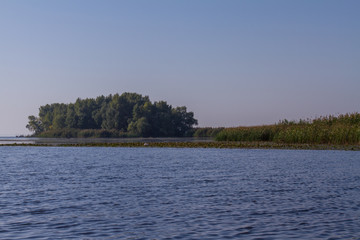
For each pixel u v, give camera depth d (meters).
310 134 62.84
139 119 161.62
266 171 31.30
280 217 15.43
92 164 39.06
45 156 52.09
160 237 12.91
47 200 19.12
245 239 12.70
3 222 14.83
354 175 28.25
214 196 20.00
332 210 16.55
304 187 22.78
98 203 18.33
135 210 16.78
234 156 47.44
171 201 18.70
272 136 71.00
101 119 179.50
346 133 58.81
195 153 54.50
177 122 173.75
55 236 13.09
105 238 12.86
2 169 34.38
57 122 183.75
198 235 13.12
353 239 12.63
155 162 40.78
